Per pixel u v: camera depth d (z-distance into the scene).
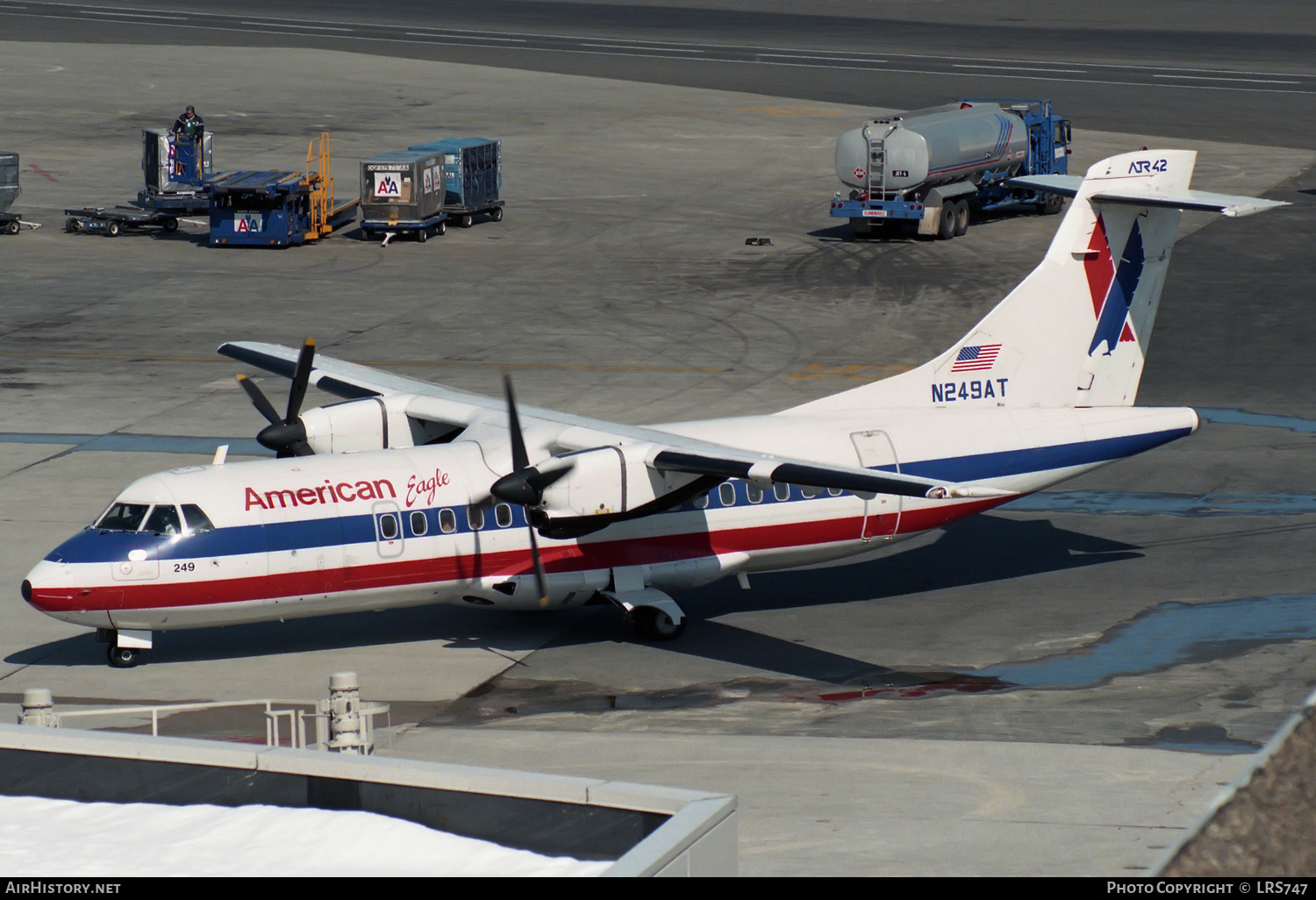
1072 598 97.88
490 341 162.88
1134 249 102.38
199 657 88.88
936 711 79.12
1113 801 65.56
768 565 95.38
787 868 57.91
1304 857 18.84
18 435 131.00
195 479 84.38
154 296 182.00
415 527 86.44
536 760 72.12
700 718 78.56
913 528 97.25
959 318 172.50
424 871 34.06
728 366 153.62
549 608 91.31
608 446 86.06
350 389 103.19
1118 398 104.38
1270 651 87.00
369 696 82.31
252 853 35.38
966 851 59.78
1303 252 199.50
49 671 85.62
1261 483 120.38
